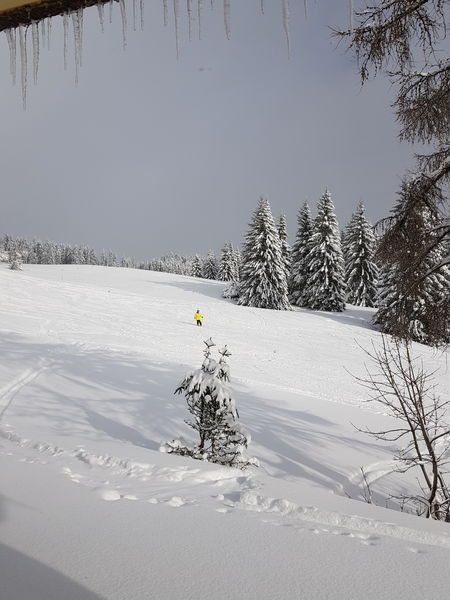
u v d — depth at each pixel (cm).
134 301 3359
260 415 1104
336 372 1969
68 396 1087
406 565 252
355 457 899
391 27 443
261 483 414
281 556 259
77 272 6266
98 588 214
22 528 283
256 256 4356
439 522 354
